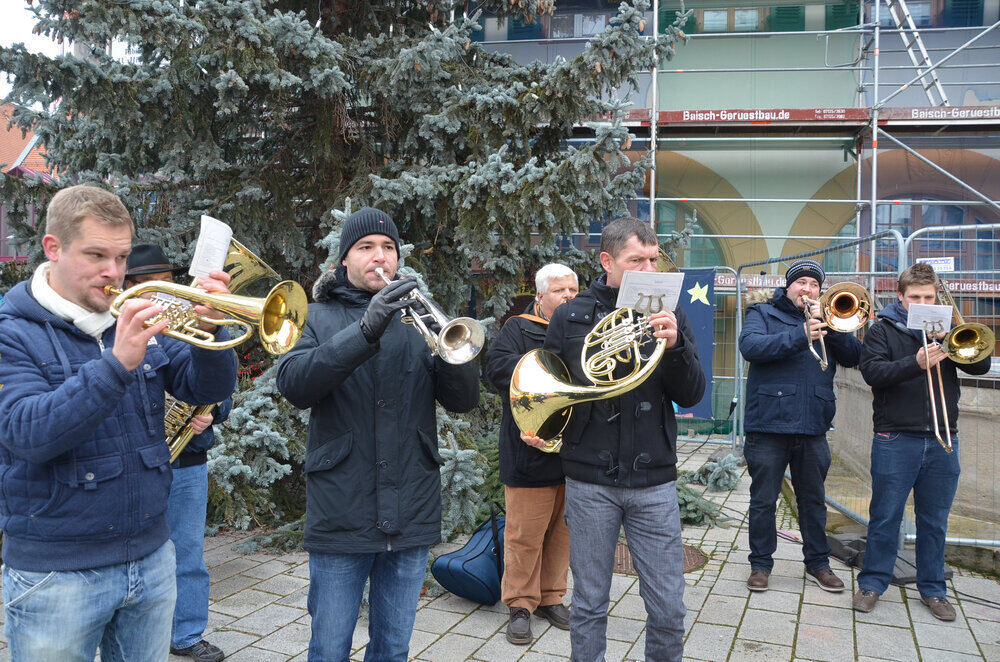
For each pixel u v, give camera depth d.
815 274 4.20
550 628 3.70
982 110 9.38
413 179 5.20
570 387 2.45
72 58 4.45
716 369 10.18
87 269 1.78
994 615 3.93
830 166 10.53
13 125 5.27
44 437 1.63
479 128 5.49
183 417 3.11
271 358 5.38
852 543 4.78
